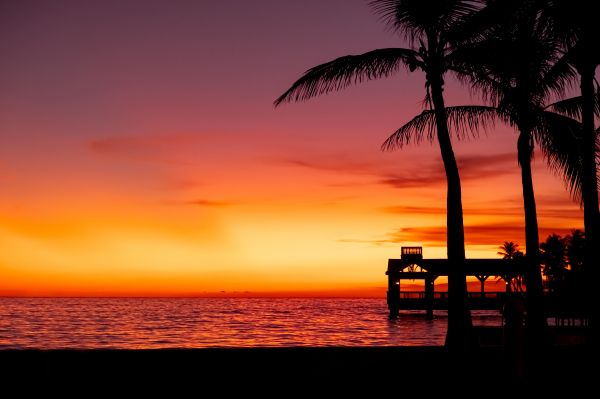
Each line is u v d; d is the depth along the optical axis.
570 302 20.11
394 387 10.45
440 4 13.09
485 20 12.59
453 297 13.16
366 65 13.65
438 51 13.62
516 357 10.62
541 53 13.94
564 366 12.19
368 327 53.69
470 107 14.76
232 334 45.06
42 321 72.00
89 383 10.08
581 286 19.45
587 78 10.69
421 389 10.38
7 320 74.50
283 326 59.00
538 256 15.30
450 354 12.64
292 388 10.26
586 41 10.59
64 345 33.72
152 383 10.24
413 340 34.00
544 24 11.78
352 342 33.06
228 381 10.53
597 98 12.80
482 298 50.62
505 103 14.62
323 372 11.25
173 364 11.08
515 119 14.88
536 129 14.91
